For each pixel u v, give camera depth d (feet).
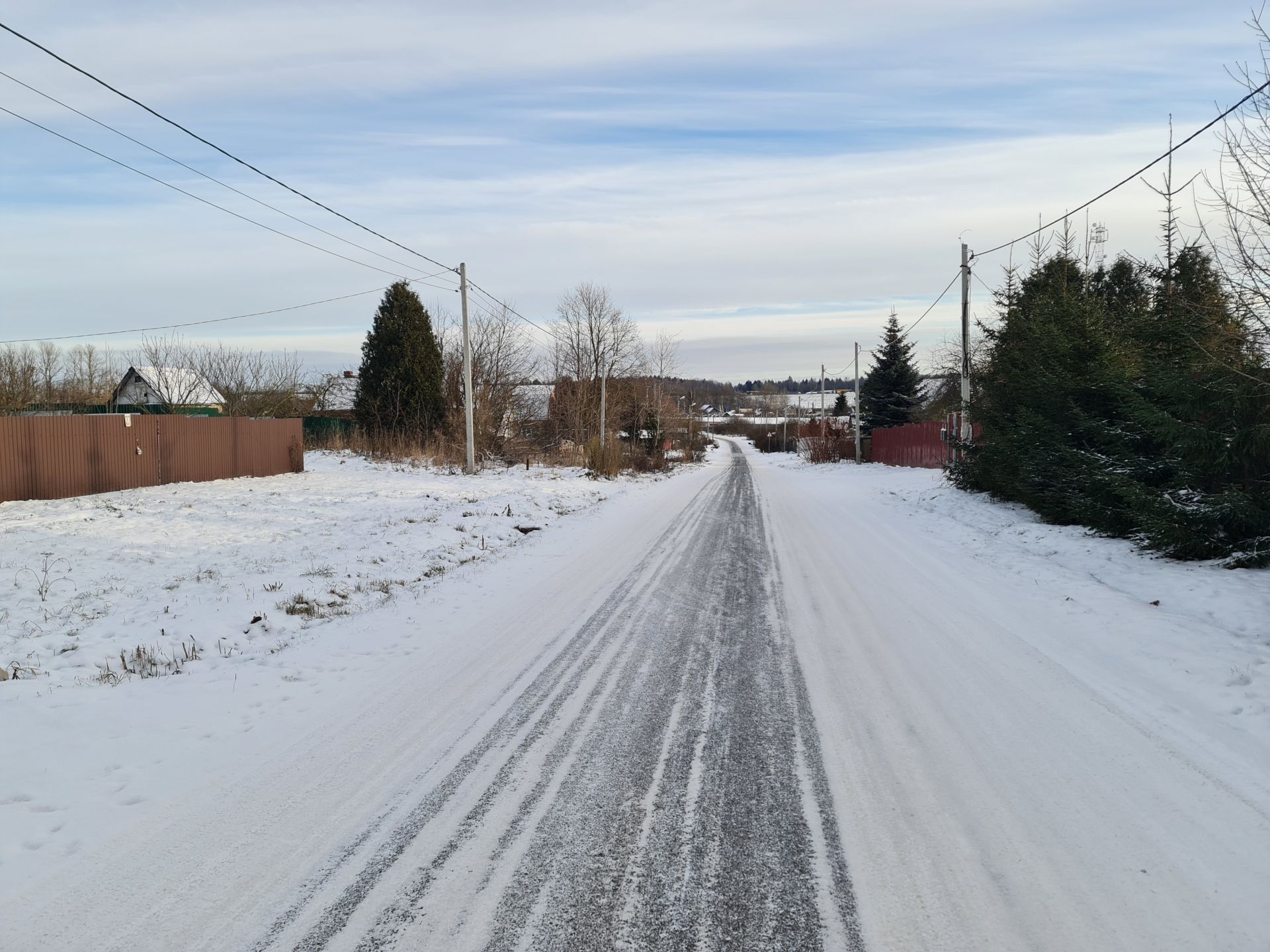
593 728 16.44
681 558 38.81
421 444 113.91
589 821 12.43
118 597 29.35
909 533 47.21
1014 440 51.57
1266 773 13.82
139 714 17.61
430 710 17.70
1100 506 37.70
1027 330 53.78
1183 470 32.48
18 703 18.17
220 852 11.60
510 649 22.63
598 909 10.10
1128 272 72.23
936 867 11.00
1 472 52.54
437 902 10.27
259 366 130.00
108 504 52.65
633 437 175.32
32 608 27.48
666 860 11.26
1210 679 18.57
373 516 52.85
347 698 18.62
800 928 9.69
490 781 13.94
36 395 125.29
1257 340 28.94
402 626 25.54
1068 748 15.08
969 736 15.74
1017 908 10.00
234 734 16.38
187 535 42.98
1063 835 11.82
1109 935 9.43
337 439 118.52
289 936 9.55
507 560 38.60
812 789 13.50
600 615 26.66
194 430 71.41
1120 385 36.86
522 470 101.14
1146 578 29.30
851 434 172.86
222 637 24.57
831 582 32.32
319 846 11.76
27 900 10.35
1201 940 9.31
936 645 22.49
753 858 11.30
